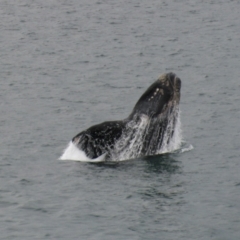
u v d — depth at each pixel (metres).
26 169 134.00
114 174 131.00
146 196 122.06
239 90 192.12
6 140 150.12
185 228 111.81
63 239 108.94
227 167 134.75
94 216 115.44
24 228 112.06
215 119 164.62
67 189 125.00
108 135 137.88
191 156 139.62
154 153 140.75
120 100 183.62
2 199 121.62
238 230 111.31
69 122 163.75
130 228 111.69
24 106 176.38
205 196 122.38
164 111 140.12
